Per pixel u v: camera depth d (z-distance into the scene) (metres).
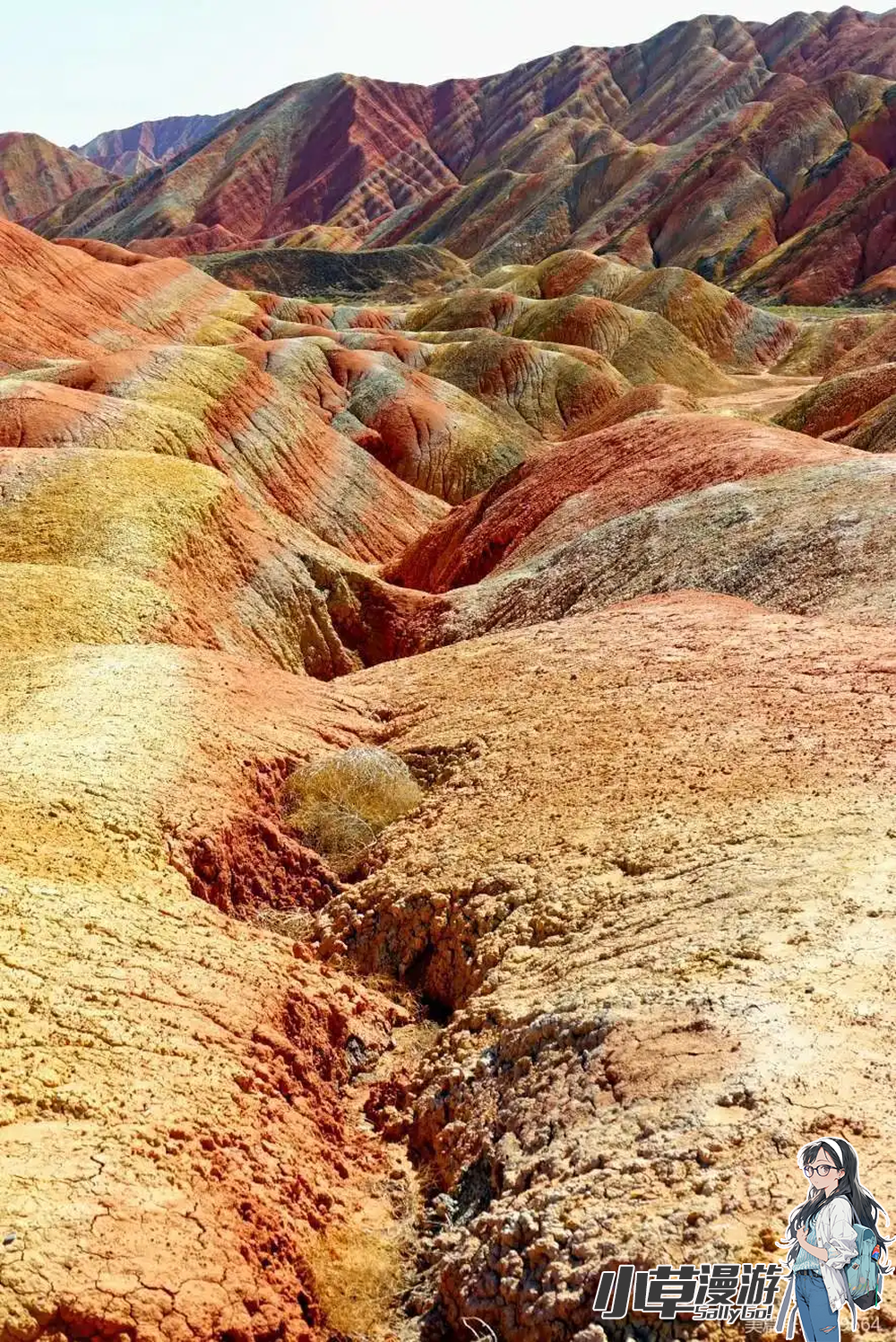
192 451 48.78
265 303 125.69
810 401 64.50
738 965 8.46
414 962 12.73
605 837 12.54
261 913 13.85
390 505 62.09
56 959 9.30
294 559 36.56
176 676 18.52
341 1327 7.29
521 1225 6.84
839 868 9.73
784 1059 7.08
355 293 180.88
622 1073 7.72
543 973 10.39
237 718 17.59
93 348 76.88
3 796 12.48
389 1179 9.00
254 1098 8.76
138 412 48.34
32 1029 8.20
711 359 126.00
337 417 80.19
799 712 14.79
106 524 31.44
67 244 114.44
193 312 98.50
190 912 11.58
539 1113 8.03
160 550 31.06
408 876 13.58
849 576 22.86
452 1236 7.76
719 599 23.48
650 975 8.88
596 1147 7.14
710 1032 7.65
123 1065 8.23
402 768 16.83
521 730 16.89
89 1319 5.99
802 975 8.00
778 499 28.67
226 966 10.55
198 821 13.59
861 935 8.40
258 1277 7.00
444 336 116.06
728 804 12.32
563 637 21.83
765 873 10.07
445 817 14.98
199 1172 7.44
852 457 31.48
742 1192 6.12
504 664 20.89
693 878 10.69
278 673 21.61
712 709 15.74
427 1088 9.97
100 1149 7.19
